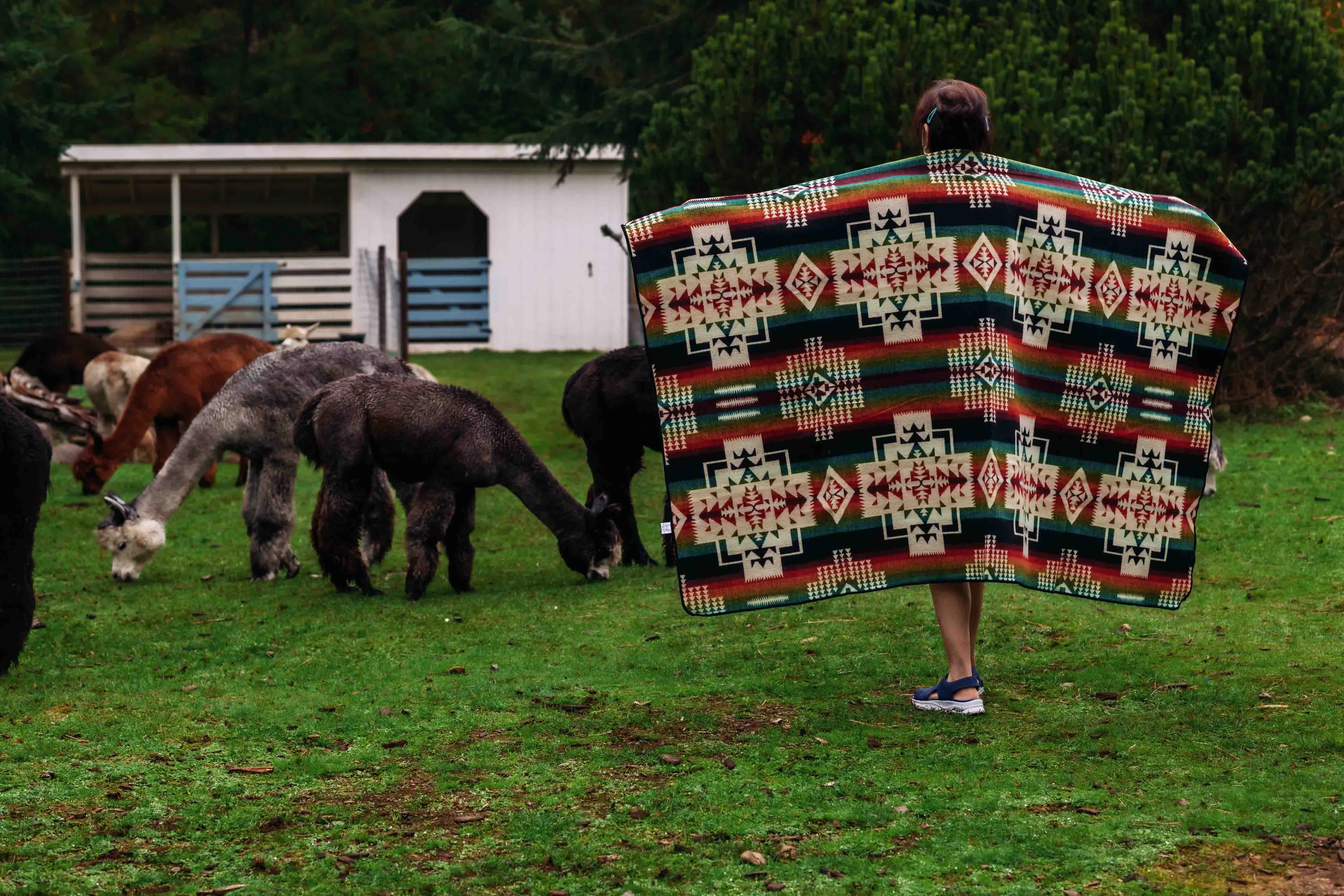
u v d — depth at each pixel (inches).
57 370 712.4
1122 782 199.5
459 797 206.1
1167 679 251.9
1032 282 221.6
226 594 384.5
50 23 1122.0
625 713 249.4
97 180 1055.6
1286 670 252.5
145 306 1077.1
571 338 1068.5
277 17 1502.2
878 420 218.1
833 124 609.3
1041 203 221.0
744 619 324.2
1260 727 221.5
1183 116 589.3
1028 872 169.6
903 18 619.8
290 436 405.4
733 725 238.2
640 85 852.0
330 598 374.3
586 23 1111.6
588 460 412.2
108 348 729.6
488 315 1057.5
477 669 291.1
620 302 1069.8
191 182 1071.6
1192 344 229.1
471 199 1046.4
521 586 385.7
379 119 1496.1
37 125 1014.4
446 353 1042.7
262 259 1051.3
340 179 1071.6
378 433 365.4
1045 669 265.1
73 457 646.5
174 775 220.4
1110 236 224.5
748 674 274.2
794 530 219.6
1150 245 226.2
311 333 895.1
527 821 192.7
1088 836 179.5
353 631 332.5
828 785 202.8
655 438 403.5
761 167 612.7
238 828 194.9
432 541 368.8
